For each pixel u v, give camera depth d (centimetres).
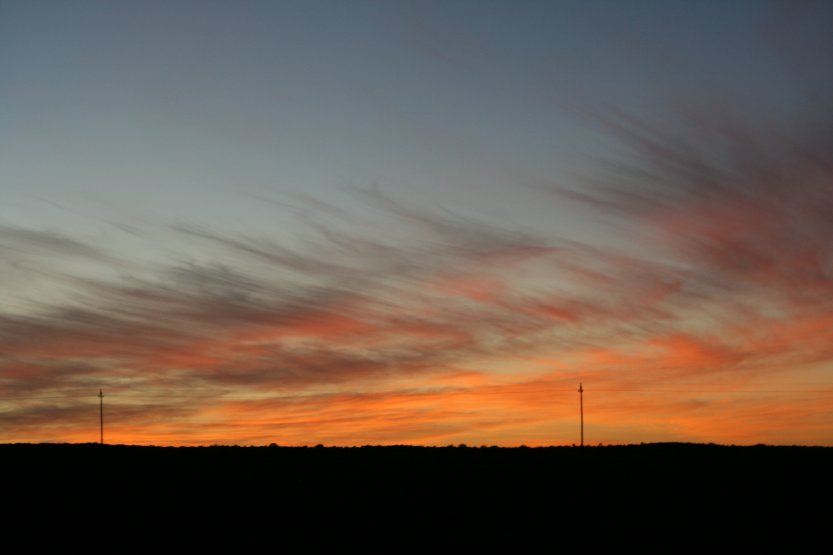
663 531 4275
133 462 6612
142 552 3953
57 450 7200
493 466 6406
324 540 4197
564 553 3894
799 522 4428
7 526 4466
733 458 6631
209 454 7081
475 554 3906
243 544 4119
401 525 4500
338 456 6975
